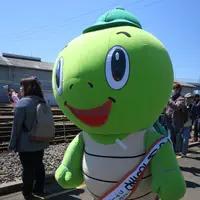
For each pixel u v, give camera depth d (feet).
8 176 17.21
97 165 8.32
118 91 7.52
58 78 8.41
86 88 7.64
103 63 7.58
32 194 14.65
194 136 33.76
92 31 8.76
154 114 8.07
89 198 15.11
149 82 7.65
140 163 8.04
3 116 39.47
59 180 9.45
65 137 29.96
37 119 13.32
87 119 7.92
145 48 7.84
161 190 7.99
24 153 13.44
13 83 84.69
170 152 8.31
